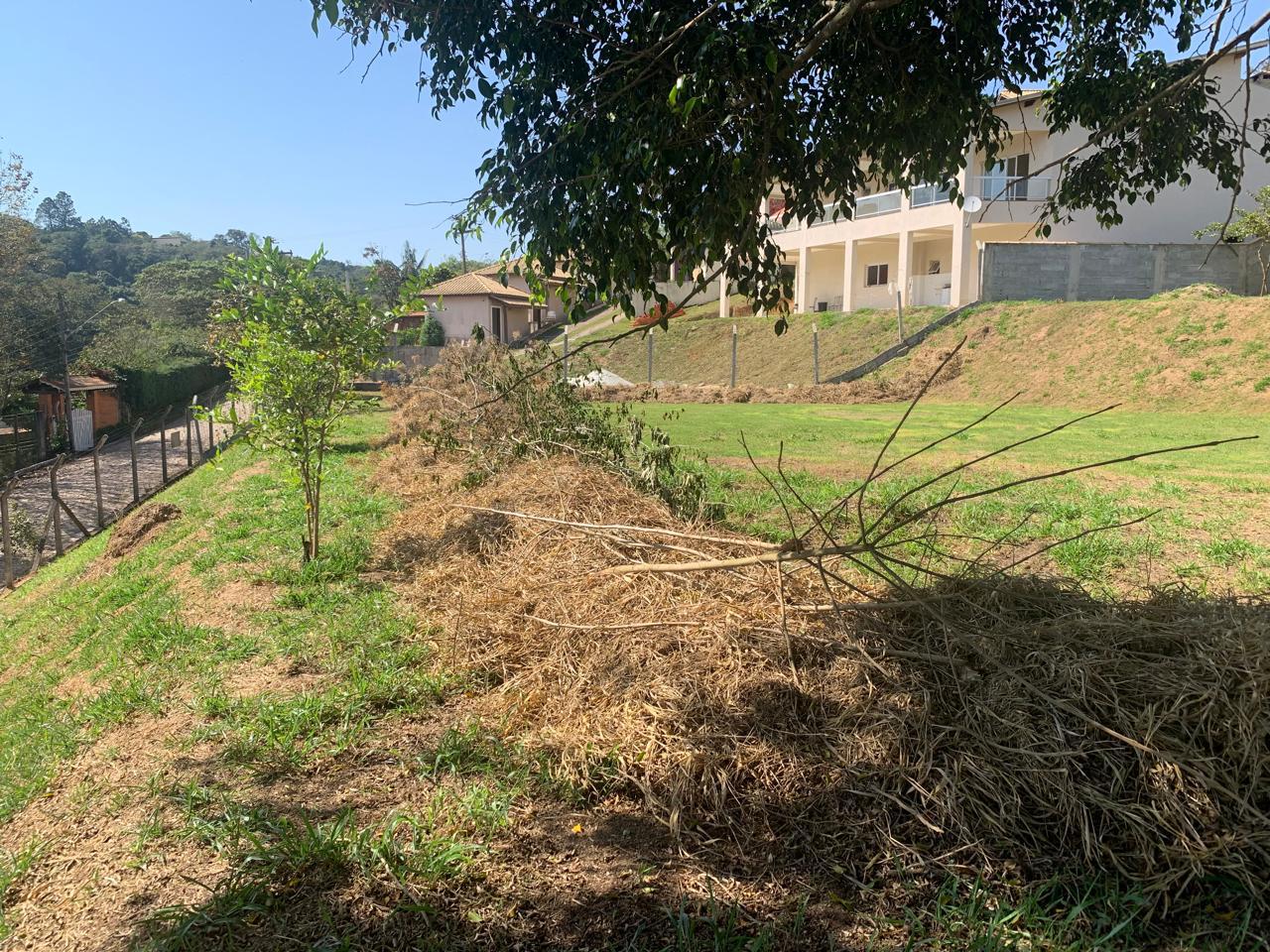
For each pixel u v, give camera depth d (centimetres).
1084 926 238
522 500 663
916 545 559
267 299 651
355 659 445
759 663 344
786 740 311
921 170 495
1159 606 343
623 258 376
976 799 278
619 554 480
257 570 665
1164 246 2719
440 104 423
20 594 1152
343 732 365
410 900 249
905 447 1325
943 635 336
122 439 3209
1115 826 267
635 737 318
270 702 400
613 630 386
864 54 438
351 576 615
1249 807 257
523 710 367
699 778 296
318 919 243
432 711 387
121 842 302
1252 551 632
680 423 1719
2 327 2681
